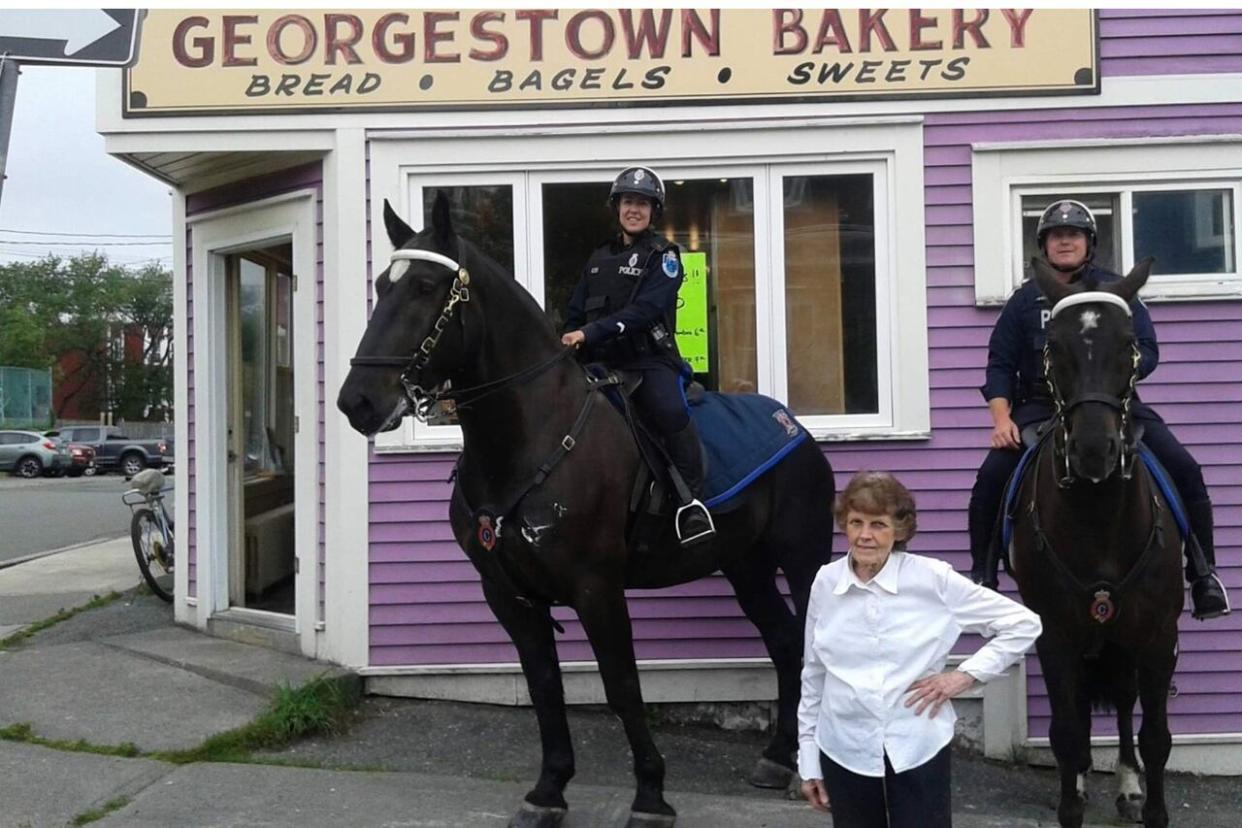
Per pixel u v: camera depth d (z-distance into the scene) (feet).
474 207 19.66
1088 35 19.33
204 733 16.39
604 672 13.91
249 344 23.99
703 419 15.90
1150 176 19.30
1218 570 19.26
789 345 19.79
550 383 13.82
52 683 18.38
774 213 19.58
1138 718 19.17
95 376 212.64
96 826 13.43
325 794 14.80
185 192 22.24
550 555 13.47
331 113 19.39
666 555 14.97
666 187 19.79
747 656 19.51
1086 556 12.89
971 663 9.59
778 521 16.31
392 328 12.53
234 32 19.30
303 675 18.56
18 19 13.48
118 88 19.29
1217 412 19.24
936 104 19.39
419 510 19.44
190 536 22.45
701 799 15.42
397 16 19.39
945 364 19.43
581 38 19.44
